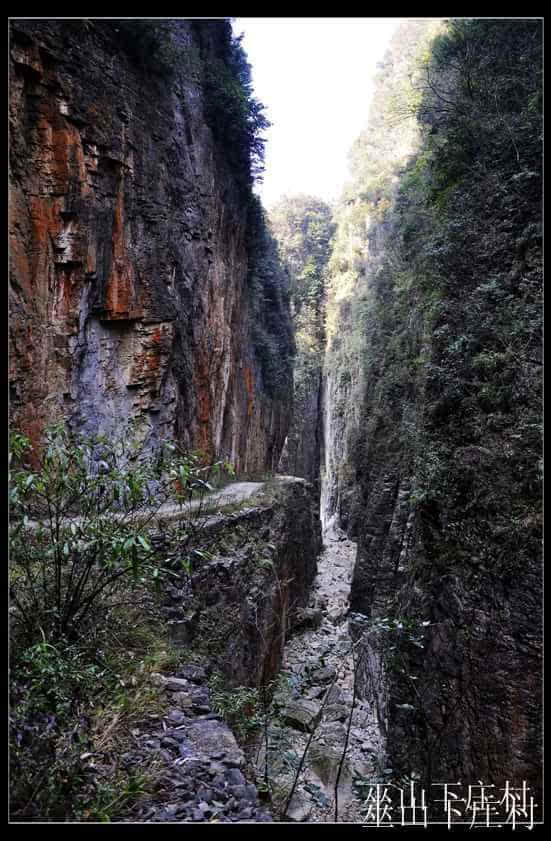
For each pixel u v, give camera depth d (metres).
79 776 3.05
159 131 12.43
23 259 8.10
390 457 17.47
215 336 16.83
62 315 8.93
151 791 3.30
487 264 8.57
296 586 17.02
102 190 9.89
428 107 11.12
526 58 8.53
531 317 7.31
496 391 7.65
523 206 8.04
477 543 7.45
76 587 3.98
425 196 12.66
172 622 5.98
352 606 17.78
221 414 17.64
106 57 10.05
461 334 8.61
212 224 16.45
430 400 9.29
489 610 6.98
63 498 4.21
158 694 4.49
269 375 28.22
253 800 3.37
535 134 7.87
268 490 15.30
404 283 17.34
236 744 4.00
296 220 55.22
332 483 37.34
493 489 7.34
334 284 44.91
